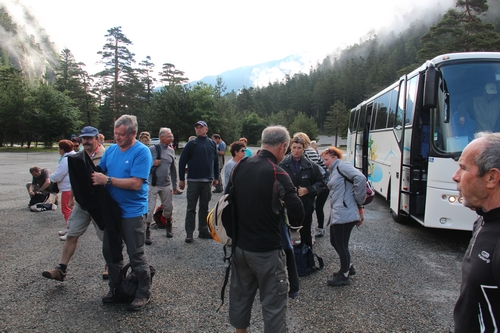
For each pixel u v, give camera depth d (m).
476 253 1.46
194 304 3.76
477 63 5.90
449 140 5.72
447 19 36.72
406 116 7.15
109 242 3.62
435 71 5.62
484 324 1.41
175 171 6.68
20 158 26.77
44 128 42.59
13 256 5.25
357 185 4.11
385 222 7.84
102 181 3.45
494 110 5.73
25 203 9.53
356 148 13.85
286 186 2.65
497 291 1.37
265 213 2.61
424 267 4.96
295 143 5.08
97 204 3.63
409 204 6.70
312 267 4.64
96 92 75.94
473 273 1.44
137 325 3.32
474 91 5.82
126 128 3.67
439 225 5.75
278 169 2.68
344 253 4.25
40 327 3.26
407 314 3.57
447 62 5.96
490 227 1.46
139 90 72.50
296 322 3.40
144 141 7.52
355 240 6.35
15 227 6.98
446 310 3.67
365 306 3.74
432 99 5.57
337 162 4.30
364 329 3.28
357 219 4.18
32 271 4.65
